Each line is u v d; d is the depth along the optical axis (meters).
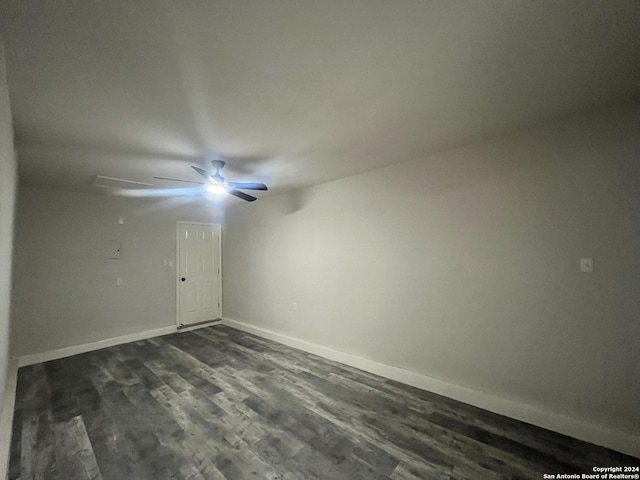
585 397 2.02
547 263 2.18
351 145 2.48
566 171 2.09
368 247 3.30
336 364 3.49
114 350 4.02
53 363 3.55
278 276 4.47
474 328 2.52
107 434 2.14
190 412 2.43
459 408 2.46
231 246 5.44
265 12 1.08
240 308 5.21
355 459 1.88
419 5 1.06
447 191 2.67
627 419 1.88
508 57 1.37
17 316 3.52
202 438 2.09
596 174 1.99
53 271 3.80
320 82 1.55
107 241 4.27
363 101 1.76
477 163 2.50
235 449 1.97
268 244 4.64
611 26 1.17
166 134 2.16
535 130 2.21
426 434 2.12
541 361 2.20
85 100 1.67
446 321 2.69
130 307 4.48
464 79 1.55
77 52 1.27
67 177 3.27
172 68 1.41
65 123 1.95
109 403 2.58
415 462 1.84
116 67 1.38
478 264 2.50
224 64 1.38
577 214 2.06
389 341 3.11
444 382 2.69
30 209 3.65
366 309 3.32
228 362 3.56
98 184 3.59
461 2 1.05
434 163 2.75
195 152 2.55
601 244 1.97
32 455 1.92
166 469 1.80
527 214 2.26
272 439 2.08
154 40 1.21
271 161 2.84
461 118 2.02
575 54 1.35
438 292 2.74
